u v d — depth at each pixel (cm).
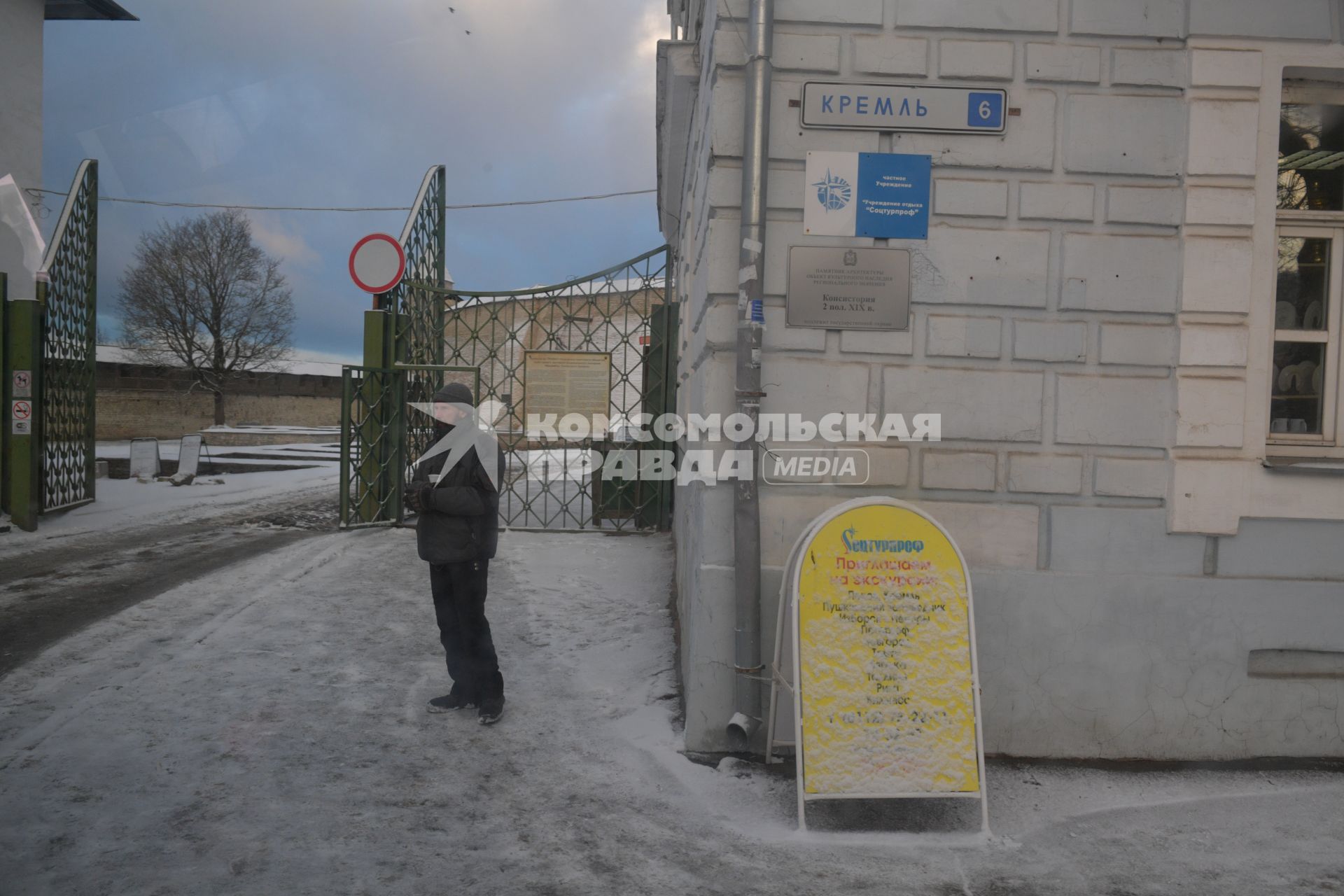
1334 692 398
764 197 381
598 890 283
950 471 390
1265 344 393
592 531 920
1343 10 391
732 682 392
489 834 318
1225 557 394
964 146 389
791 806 349
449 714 430
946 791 335
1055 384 391
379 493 921
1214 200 389
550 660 517
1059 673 393
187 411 3491
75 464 1091
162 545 865
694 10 615
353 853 300
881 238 389
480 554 421
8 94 1098
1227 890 294
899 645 347
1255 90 391
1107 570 393
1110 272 390
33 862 287
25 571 729
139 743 381
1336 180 425
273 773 359
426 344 973
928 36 388
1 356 915
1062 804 354
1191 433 390
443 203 1078
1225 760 395
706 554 392
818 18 387
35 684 450
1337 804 357
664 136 669
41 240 1139
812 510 389
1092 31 388
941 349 389
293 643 523
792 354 389
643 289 949
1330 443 420
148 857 292
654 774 372
